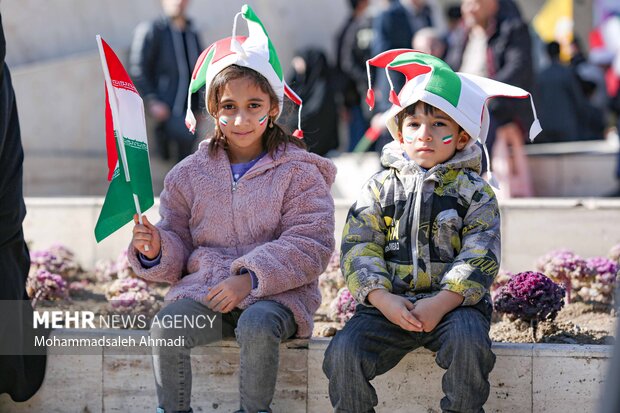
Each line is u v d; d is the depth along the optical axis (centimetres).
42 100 1140
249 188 480
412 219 454
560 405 467
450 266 448
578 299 603
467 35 875
